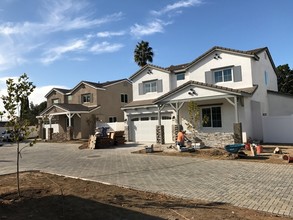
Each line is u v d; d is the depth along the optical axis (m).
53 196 7.48
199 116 22.41
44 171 12.11
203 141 19.55
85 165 13.88
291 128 20.58
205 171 11.14
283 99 24.08
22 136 7.84
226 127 21.69
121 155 17.50
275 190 7.88
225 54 22.92
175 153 16.89
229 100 19.16
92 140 22.98
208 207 6.46
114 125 32.50
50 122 35.75
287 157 12.95
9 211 6.34
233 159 14.07
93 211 6.27
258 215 5.86
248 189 8.07
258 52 23.31
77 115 35.56
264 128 21.55
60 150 22.94
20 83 7.56
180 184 8.93
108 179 9.98
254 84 21.84
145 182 9.33
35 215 6.07
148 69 28.61
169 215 5.94
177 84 26.77
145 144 24.16
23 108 7.66
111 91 38.44
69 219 5.82
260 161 13.16
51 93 42.41
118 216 5.94
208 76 23.80
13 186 8.89
